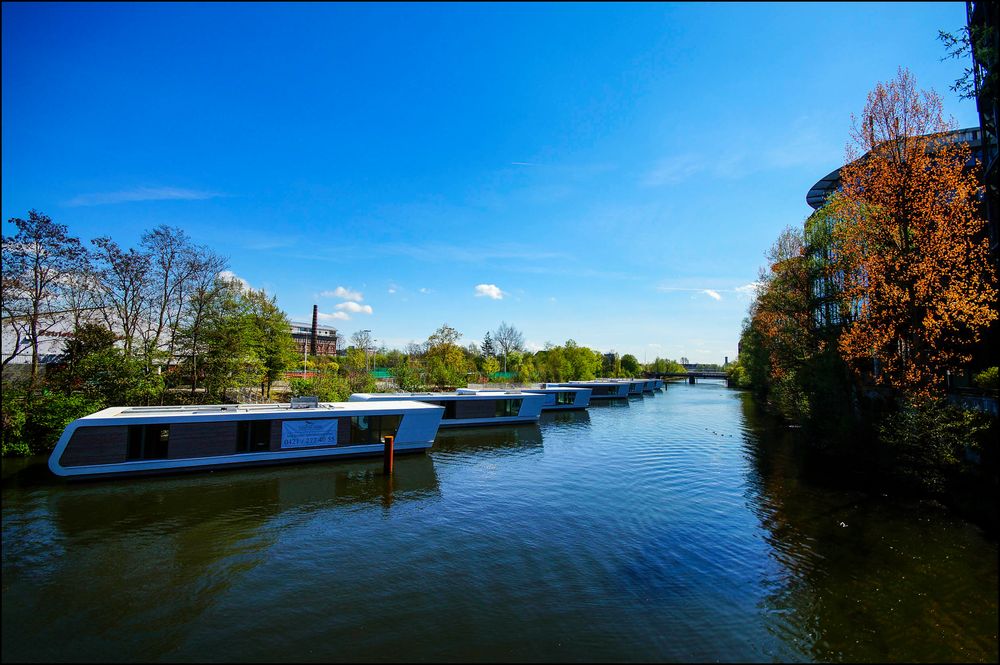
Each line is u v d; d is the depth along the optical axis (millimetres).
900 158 25453
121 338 36062
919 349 24344
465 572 14430
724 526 18281
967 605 12703
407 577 14094
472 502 21172
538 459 30047
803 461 29312
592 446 34594
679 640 11148
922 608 12586
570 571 14539
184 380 39625
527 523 18547
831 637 11328
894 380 25406
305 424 27359
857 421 27750
